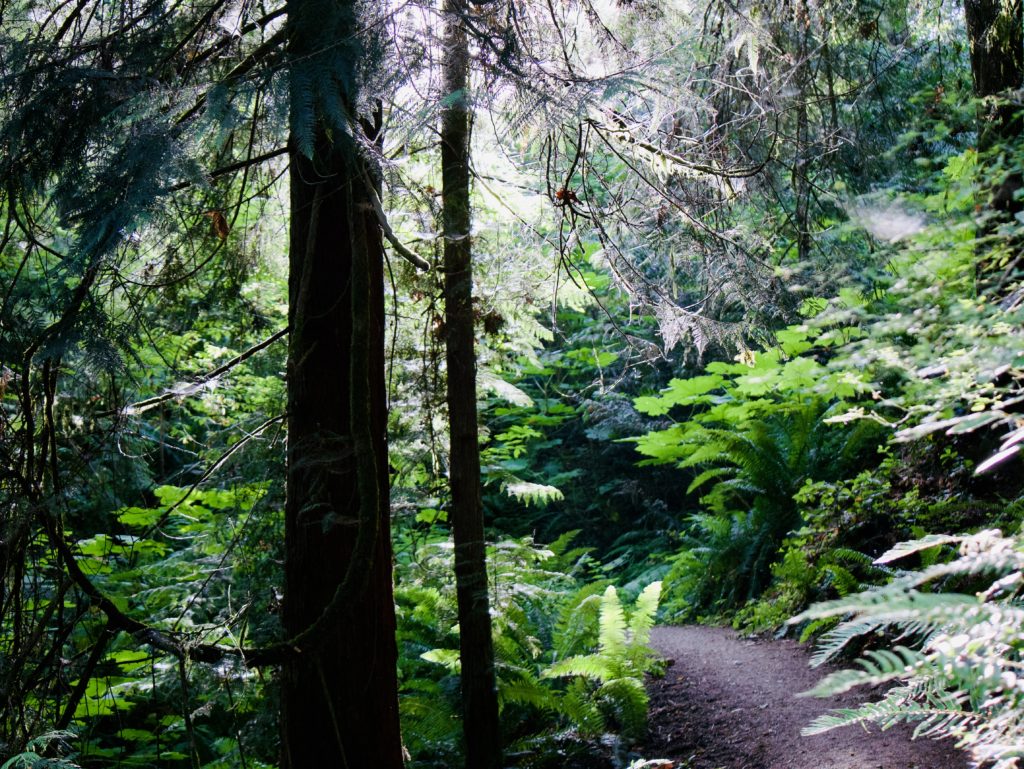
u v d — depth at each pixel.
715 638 6.87
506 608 5.71
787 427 8.41
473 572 4.70
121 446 3.41
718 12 4.38
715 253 4.44
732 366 8.21
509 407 12.28
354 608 3.53
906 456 6.44
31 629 3.11
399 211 4.38
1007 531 4.72
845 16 4.38
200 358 6.02
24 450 3.15
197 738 5.34
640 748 4.95
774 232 4.69
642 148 4.20
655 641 7.05
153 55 2.86
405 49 2.70
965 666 1.29
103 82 2.70
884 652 1.29
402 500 4.62
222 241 3.65
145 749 5.19
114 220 2.37
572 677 5.82
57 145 2.70
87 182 2.52
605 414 11.59
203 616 3.79
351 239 3.15
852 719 1.79
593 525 12.66
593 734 5.08
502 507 12.31
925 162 2.52
